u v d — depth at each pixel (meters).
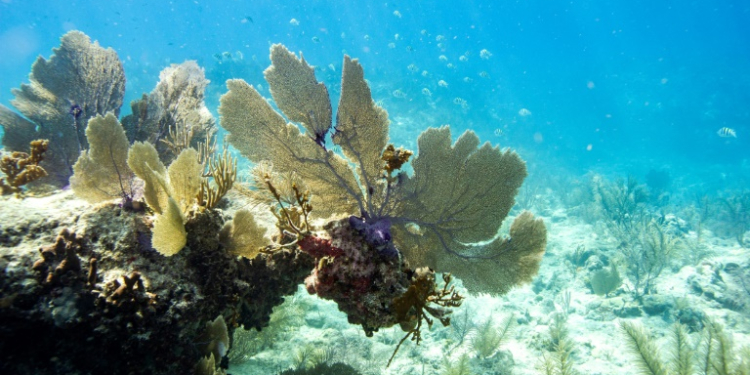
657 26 27.25
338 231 0.91
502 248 1.04
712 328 1.39
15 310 0.74
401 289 0.90
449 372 1.49
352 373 1.36
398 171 0.98
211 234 0.92
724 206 4.04
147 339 0.80
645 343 1.39
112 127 0.94
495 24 29.34
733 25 24.66
